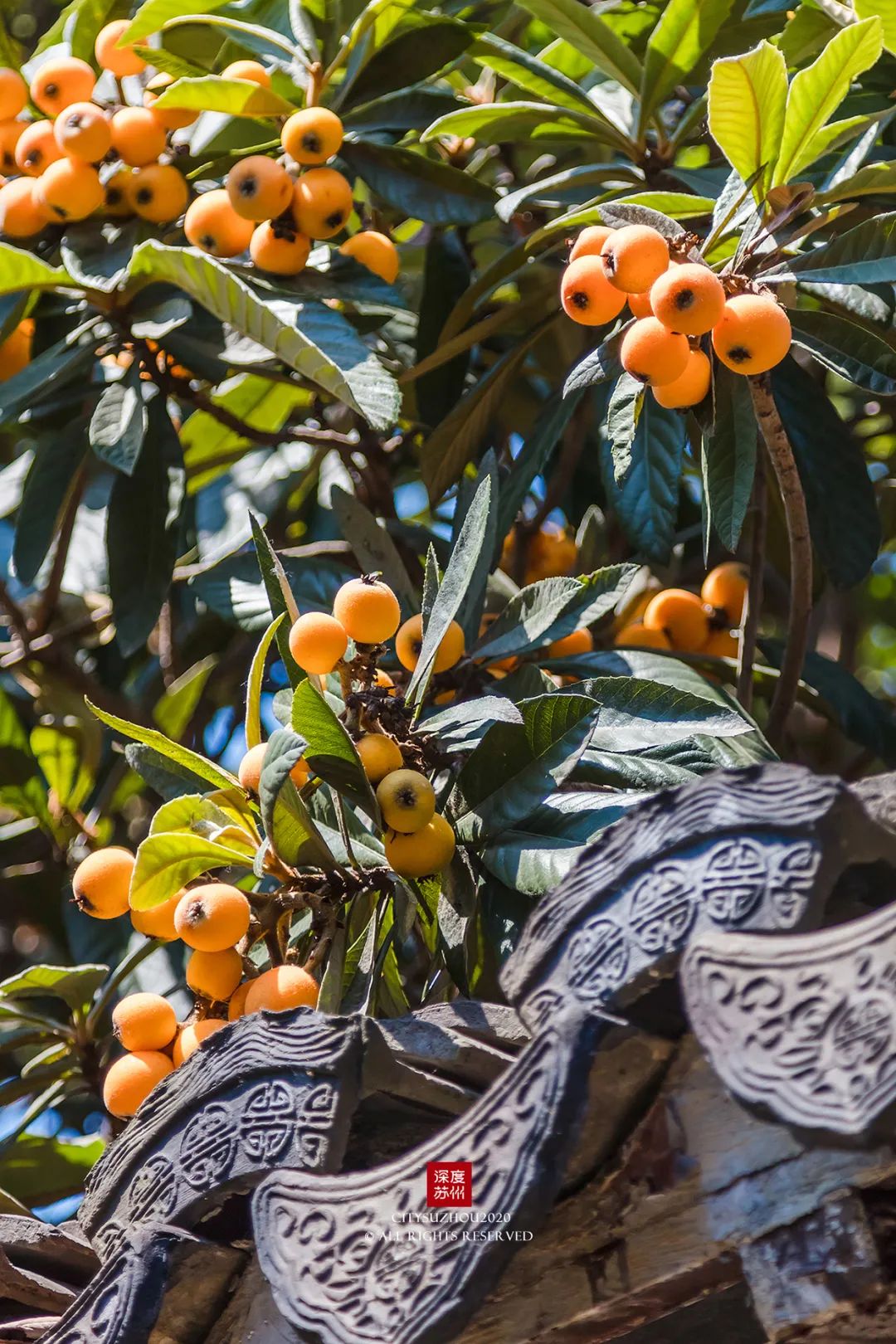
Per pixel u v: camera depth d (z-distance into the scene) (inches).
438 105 235.3
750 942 83.1
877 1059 75.3
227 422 243.8
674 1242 98.4
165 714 285.9
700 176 213.8
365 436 259.3
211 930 138.9
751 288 159.8
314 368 202.7
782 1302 90.9
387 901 157.2
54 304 232.8
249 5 241.8
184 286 209.8
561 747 150.4
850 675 233.3
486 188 235.9
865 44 156.1
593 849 95.4
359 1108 114.7
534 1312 105.5
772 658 235.8
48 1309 127.7
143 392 239.8
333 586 216.8
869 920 79.7
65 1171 223.9
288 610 155.0
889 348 170.9
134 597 222.4
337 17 226.5
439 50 225.0
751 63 154.2
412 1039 114.6
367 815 151.2
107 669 297.4
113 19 241.3
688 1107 98.0
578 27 213.5
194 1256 112.1
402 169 235.0
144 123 218.4
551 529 305.9
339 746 137.4
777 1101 77.3
